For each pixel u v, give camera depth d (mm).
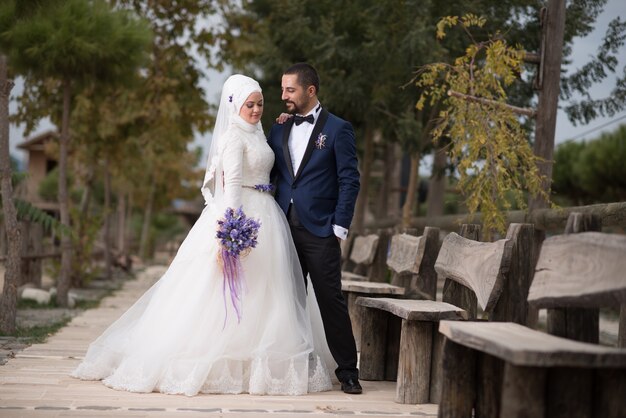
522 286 3391
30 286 9844
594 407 2529
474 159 5129
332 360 4426
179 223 37812
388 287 5129
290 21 8539
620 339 3883
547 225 5184
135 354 3945
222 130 4316
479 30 7207
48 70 8117
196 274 4102
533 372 2406
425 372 3777
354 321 5629
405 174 15219
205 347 3924
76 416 3229
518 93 7254
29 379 4031
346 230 4062
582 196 12758
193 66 11781
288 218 4234
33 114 10734
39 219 7262
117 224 28031
